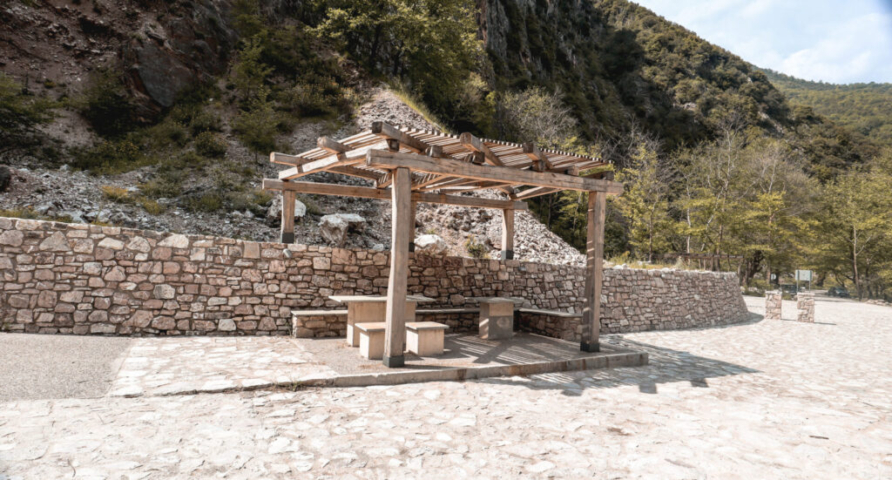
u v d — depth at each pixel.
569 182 6.52
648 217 23.55
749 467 3.27
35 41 17.31
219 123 17.31
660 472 3.09
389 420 3.83
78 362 4.73
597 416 4.26
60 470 2.59
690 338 10.40
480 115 28.03
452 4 26.09
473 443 3.44
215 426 3.44
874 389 6.13
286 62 21.14
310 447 3.19
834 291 36.94
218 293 6.75
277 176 15.05
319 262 7.45
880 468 3.36
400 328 5.29
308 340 6.66
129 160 14.73
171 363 5.00
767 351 9.02
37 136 14.34
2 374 4.14
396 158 5.20
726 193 31.61
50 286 5.90
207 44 19.77
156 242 6.43
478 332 8.16
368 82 22.09
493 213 15.55
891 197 31.67
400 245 5.29
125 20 19.06
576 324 8.00
